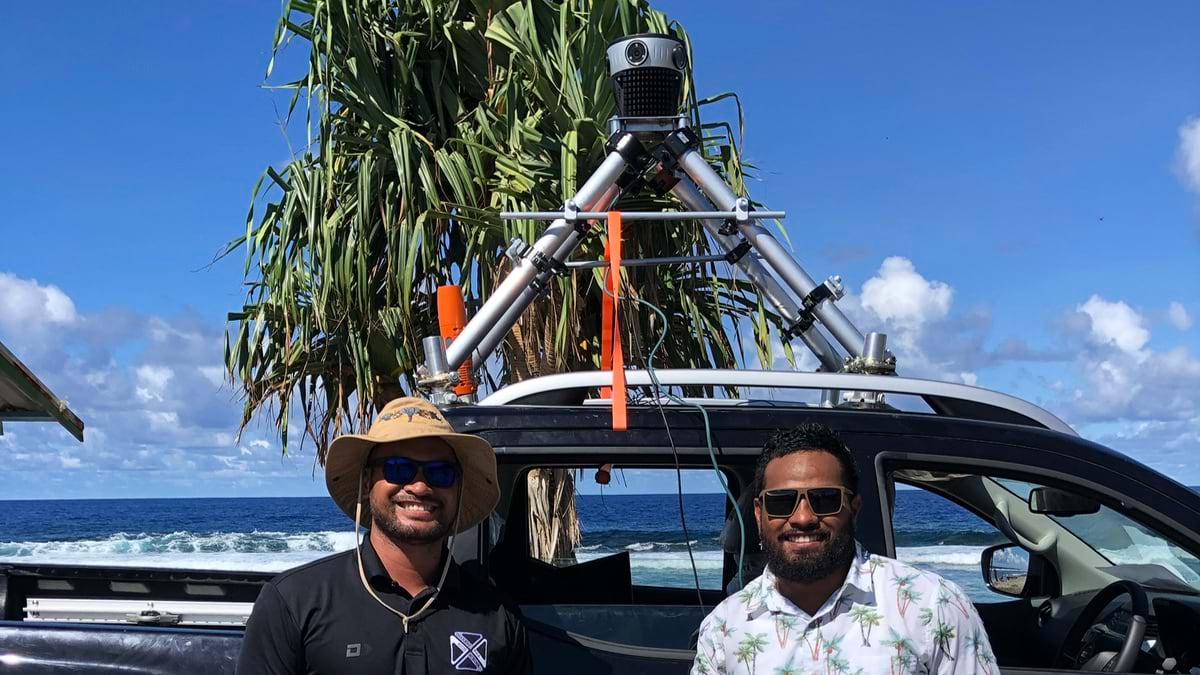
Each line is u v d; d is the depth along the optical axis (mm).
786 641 2102
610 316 3330
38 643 2631
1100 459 2648
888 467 2615
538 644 2598
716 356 7250
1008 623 2859
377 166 7285
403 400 2340
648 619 2639
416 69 7574
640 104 3389
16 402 3678
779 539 2115
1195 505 2627
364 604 2211
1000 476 2629
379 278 7539
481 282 6930
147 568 3799
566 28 6633
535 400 2758
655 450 2621
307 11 7109
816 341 3402
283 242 7043
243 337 7512
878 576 2107
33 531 50156
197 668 2604
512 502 2766
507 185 6645
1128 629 2666
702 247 6785
